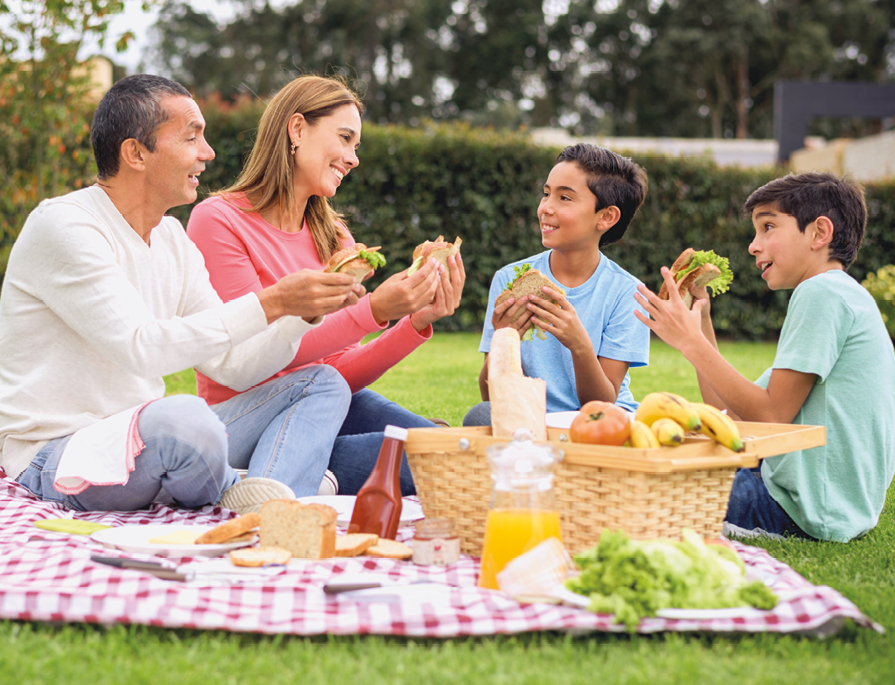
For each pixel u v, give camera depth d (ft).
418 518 7.43
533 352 9.82
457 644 5.14
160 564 5.78
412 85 119.14
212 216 9.51
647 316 8.14
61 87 24.90
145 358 7.27
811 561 7.26
